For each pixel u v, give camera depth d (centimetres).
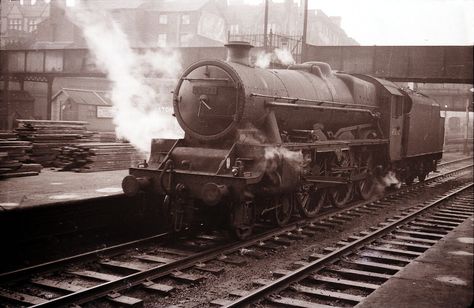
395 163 1514
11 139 1222
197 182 804
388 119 1388
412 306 468
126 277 604
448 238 760
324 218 1055
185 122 883
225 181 777
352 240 884
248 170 813
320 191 1088
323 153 1084
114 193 899
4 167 1095
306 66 1162
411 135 1554
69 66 2684
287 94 956
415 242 884
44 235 792
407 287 524
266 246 809
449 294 502
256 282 633
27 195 864
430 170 1906
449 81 1978
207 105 848
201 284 636
